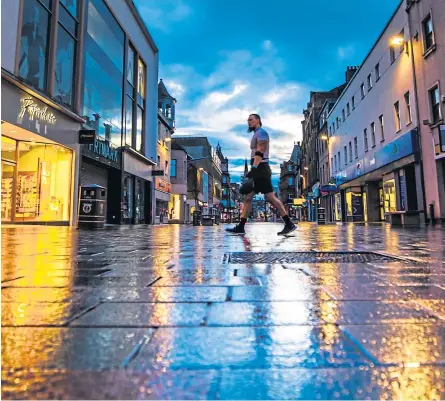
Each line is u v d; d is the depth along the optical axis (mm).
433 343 1212
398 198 18562
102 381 944
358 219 26859
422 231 9484
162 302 1786
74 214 15500
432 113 15133
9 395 870
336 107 32406
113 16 20203
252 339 1257
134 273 2689
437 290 2055
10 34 11375
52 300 1835
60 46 14500
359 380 950
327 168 37031
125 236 8031
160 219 31328
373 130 22688
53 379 954
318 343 1216
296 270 2797
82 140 15586
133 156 23547
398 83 18297
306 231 10562
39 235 8328
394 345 1194
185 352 1138
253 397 863
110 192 21250
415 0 16141
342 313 1585
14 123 11602
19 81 11469
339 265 3068
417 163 16031
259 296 1914
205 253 4074
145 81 26578
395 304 1737
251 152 7559
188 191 46750
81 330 1354
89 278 2479
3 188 13164
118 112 21062
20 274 2658
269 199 7566
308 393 881
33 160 14078
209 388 907
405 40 17328
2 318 1509
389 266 2998
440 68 14367
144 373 991
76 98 15609
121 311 1619
